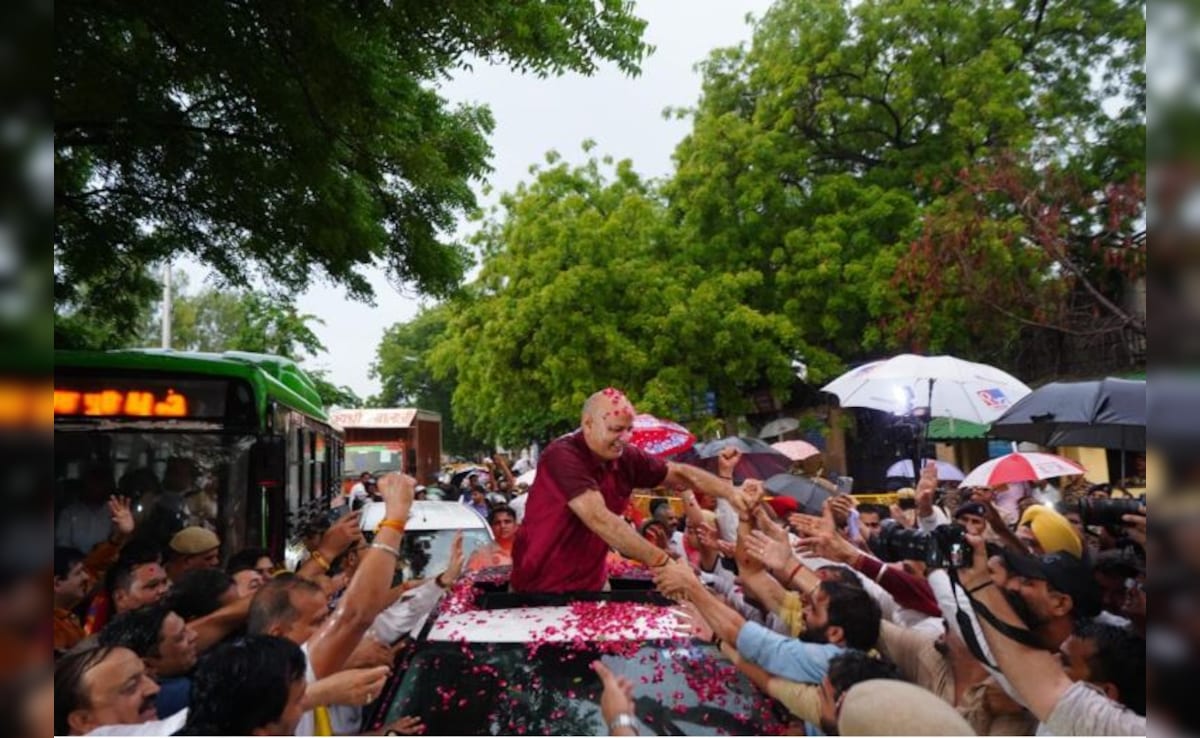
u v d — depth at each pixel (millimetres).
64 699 2418
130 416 5688
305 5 6008
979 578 2611
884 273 15766
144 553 4062
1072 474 7555
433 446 27141
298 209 7988
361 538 4555
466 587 4230
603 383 18516
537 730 2953
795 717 3000
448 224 9648
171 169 7625
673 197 20719
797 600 3625
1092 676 2527
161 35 6516
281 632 3018
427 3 6121
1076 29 17031
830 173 18953
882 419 20094
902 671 3465
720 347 17484
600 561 4039
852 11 18000
